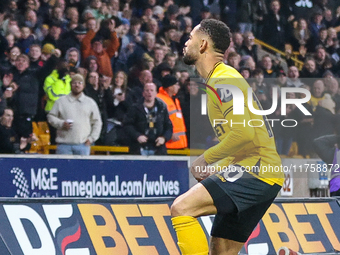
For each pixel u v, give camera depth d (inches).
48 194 500.1
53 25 594.9
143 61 641.0
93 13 619.2
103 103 597.9
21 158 486.9
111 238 329.4
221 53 269.0
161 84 636.7
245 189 247.8
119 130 598.2
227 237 270.4
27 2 580.1
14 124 546.3
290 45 799.7
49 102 561.6
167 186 567.5
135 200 349.4
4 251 293.3
